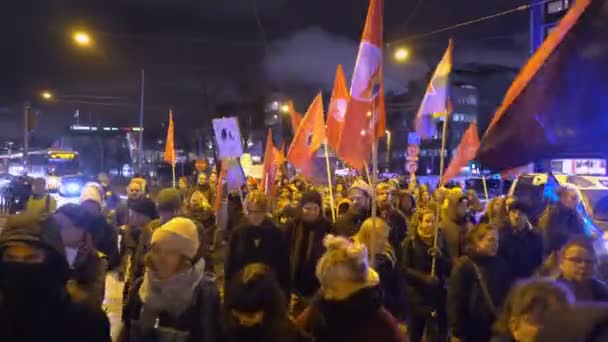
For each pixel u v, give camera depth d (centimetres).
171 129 1292
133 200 679
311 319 326
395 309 492
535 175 1296
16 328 266
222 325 323
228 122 767
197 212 819
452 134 6562
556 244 545
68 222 378
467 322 478
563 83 288
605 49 277
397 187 1410
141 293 332
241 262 538
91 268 351
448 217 619
